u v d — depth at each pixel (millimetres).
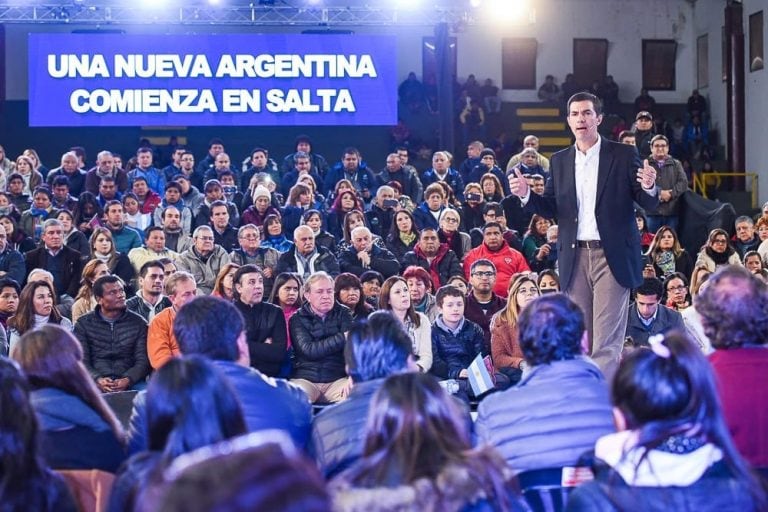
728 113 15727
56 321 6602
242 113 12766
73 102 12570
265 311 6188
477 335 6469
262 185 10523
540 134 17094
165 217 9531
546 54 17547
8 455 2309
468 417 2969
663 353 2121
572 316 2811
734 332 2672
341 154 16531
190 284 6215
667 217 10797
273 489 942
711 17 16859
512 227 10391
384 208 10336
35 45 12516
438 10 13750
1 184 10961
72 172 11562
